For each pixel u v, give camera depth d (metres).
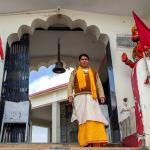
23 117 5.64
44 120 12.36
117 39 6.34
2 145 4.69
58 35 7.47
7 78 6.01
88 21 6.47
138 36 5.46
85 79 4.94
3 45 6.08
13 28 6.27
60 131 10.09
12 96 5.89
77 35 7.48
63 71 7.36
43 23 6.57
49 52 8.18
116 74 6.02
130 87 5.89
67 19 6.56
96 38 7.10
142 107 4.67
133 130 5.07
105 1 6.11
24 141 5.55
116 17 6.57
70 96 4.82
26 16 6.41
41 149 4.04
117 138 5.48
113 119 5.62
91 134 4.54
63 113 10.43
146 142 4.44
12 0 5.95
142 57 5.19
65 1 6.17
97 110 4.75
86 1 6.15
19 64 6.21
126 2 6.11
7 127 5.63
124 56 5.71
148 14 6.46
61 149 4.06
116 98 5.79
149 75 4.80
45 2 6.16
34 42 7.74
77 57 8.41
